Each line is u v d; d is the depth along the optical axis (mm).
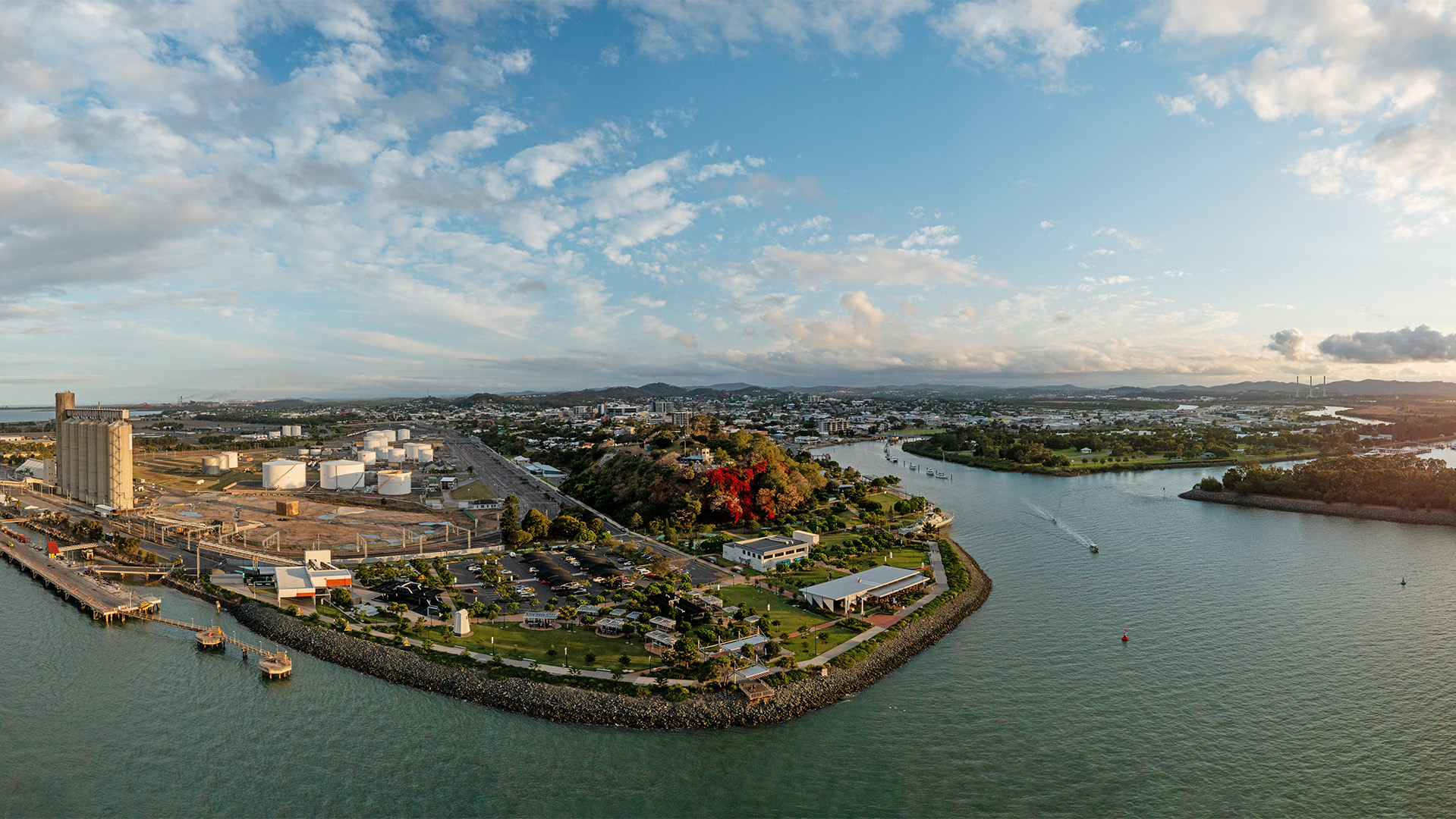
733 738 107812
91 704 118625
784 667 126250
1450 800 93125
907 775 98500
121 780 97125
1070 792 94750
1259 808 91625
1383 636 147625
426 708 115875
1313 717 114000
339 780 96750
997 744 106562
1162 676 129125
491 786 95438
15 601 173125
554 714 112500
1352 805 92188
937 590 174625
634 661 128875
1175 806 91938
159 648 142000
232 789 95250
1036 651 141500
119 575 190625
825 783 96750
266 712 115188
